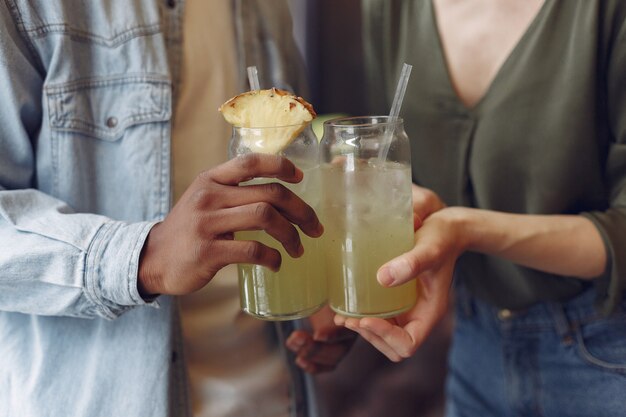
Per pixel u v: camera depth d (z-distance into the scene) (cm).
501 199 86
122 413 70
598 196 85
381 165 65
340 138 65
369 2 90
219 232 60
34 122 71
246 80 82
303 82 92
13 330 72
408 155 67
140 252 63
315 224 63
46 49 69
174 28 77
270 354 84
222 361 81
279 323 84
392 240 66
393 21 89
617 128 81
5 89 67
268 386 83
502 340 92
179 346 75
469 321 97
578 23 78
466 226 74
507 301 90
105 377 71
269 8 85
